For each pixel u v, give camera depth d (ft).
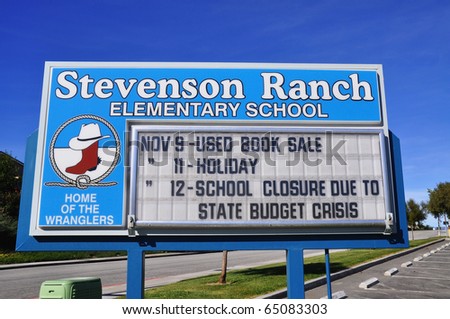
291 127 26.27
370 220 25.25
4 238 95.71
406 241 25.54
